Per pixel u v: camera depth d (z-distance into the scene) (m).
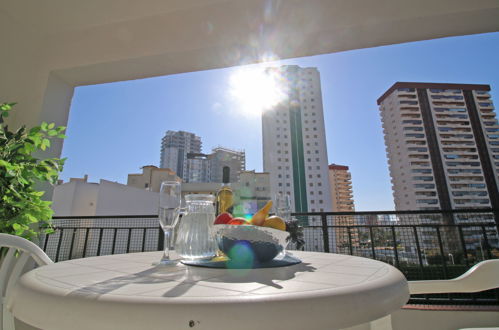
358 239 2.17
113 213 10.38
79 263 0.67
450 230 2.05
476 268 0.82
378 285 0.40
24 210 1.49
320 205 37.84
